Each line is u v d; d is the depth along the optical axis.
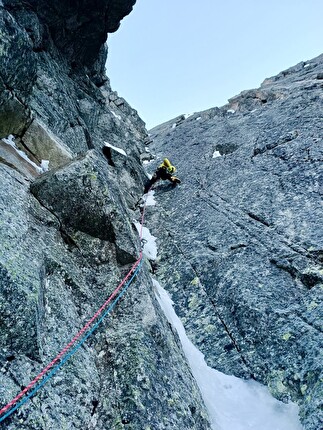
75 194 6.95
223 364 7.32
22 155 8.59
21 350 4.29
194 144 22.45
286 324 7.26
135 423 4.38
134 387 4.78
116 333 5.71
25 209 6.36
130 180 16.00
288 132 15.72
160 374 5.27
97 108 18.23
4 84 7.38
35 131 9.27
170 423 4.66
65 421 4.13
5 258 4.73
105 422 4.48
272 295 8.14
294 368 6.44
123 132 21.64
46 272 5.64
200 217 12.90
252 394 6.64
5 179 6.57
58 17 14.04
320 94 19.05
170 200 15.63
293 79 29.77
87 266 6.73
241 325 7.87
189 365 6.78
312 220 9.95
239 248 10.18
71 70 17.28
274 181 12.73
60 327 5.09
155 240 12.45
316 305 7.34
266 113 21.12
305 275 8.28
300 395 6.07
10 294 4.41
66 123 12.66
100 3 14.13
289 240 9.58
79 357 4.98
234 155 16.94
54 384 4.36
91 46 17.14
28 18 12.59
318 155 12.77
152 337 5.83
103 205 7.04
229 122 23.92
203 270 9.96
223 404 6.52
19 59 7.40
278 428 5.84
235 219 11.66
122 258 7.07
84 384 4.71
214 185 15.04
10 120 8.25
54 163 9.63
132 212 14.12
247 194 12.85
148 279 7.69
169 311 8.66
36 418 3.85
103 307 5.89
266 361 6.96
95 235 7.14
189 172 17.94
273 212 11.10
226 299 8.65
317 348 6.34
